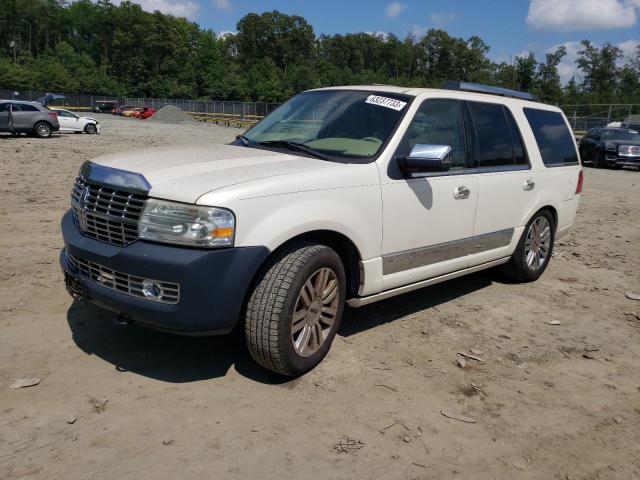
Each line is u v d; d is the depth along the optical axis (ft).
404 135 13.97
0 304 14.93
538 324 16.46
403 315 16.39
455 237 15.61
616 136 73.20
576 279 21.44
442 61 421.18
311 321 12.11
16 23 408.46
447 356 13.82
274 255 11.57
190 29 428.15
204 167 11.84
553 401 12.05
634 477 9.74
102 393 11.08
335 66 420.77
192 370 12.21
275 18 442.91
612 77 325.62
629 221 34.96
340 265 12.51
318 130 14.64
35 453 9.21
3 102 77.41
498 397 12.05
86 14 428.15
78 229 12.24
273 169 11.94
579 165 21.62
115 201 11.25
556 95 282.36
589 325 16.65
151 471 8.96
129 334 13.67
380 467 9.47
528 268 19.67
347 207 12.39
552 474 9.66
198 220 10.40
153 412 10.55
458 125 15.93
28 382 11.16
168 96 361.30
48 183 35.50
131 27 385.70
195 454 9.43
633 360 14.40
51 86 328.08
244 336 11.55
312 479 9.05
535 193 18.80
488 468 9.69
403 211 13.75
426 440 10.32
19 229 22.90
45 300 15.42
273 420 10.55
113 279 11.15
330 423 10.59
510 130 18.02
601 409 11.87
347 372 12.59
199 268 10.32
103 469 8.93
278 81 341.41
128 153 13.34
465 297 18.44
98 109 260.62
